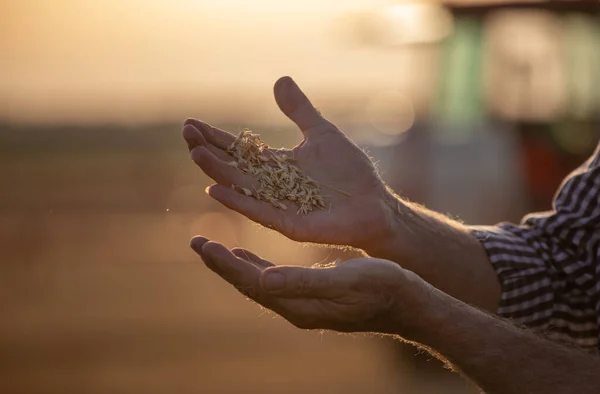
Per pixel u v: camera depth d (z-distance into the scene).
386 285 2.62
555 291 3.22
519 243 3.30
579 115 9.19
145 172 28.36
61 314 11.47
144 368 9.00
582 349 2.86
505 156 8.80
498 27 9.86
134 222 19.77
